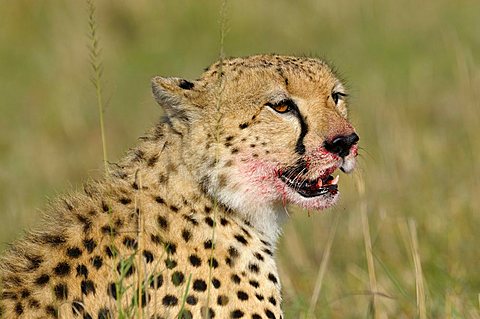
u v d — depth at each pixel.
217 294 8.73
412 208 13.84
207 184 9.04
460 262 12.43
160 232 8.72
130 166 9.12
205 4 23.98
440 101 19.09
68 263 8.45
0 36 22.94
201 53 22.83
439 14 23.61
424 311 10.10
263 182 9.30
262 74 9.41
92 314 8.32
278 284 9.22
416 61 21.50
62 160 17.77
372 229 13.52
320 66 9.77
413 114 18.47
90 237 8.58
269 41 23.19
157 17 23.69
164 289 8.52
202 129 9.13
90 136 18.94
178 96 9.19
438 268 12.07
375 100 18.75
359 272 12.38
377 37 22.75
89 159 17.61
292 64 9.63
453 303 10.73
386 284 12.04
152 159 9.07
